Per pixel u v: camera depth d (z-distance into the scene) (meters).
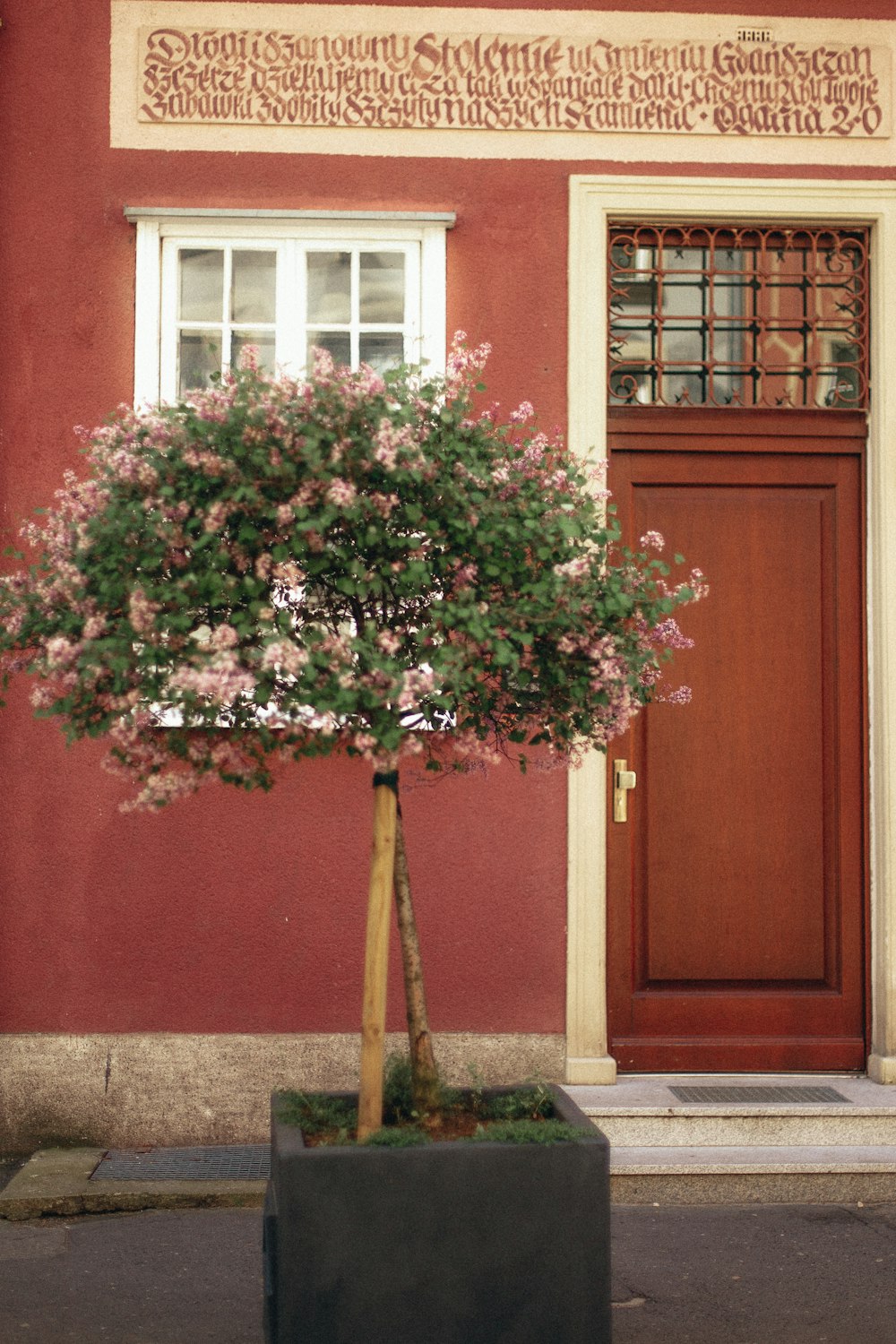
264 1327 3.80
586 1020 5.85
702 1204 5.29
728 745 6.13
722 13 6.05
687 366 6.13
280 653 3.24
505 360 5.97
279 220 5.98
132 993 5.81
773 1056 6.07
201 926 5.83
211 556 3.44
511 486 3.60
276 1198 3.52
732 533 6.14
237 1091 5.79
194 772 3.62
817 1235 4.96
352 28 5.98
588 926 5.86
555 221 6.00
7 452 5.87
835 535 6.16
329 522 3.36
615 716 3.73
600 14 6.02
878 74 6.10
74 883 5.82
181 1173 5.41
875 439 6.07
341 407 3.45
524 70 6.01
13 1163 5.69
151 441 3.48
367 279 6.07
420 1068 3.79
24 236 5.92
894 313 6.04
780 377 6.15
